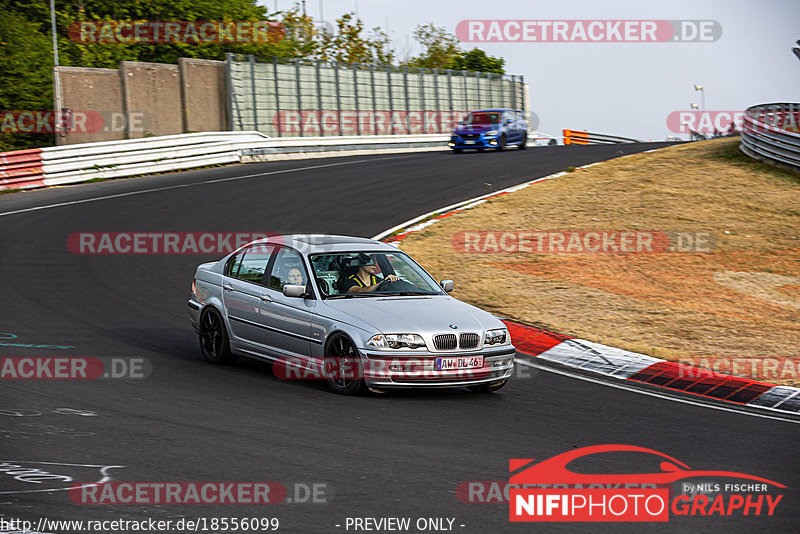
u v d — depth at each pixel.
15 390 7.99
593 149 33.09
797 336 11.71
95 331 10.96
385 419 7.48
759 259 16.14
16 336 10.40
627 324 12.05
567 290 13.84
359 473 5.94
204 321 9.93
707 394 9.22
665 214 19.09
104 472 5.76
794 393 9.25
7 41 36.09
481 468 6.20
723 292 14.06
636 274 14.98
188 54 44.56
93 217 19.27
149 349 10.20
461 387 9.02
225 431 6.89
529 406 8.27
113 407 7.54
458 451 6.60
